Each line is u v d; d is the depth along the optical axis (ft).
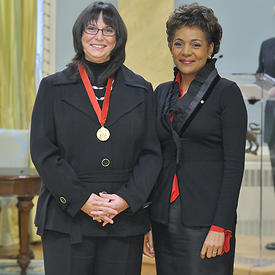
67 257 7.53
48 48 20.22
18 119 19.71
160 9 18.48
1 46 19.36
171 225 8.05
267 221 12.64
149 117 8.05
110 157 7.65
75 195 7.41
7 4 19.40
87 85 7.79
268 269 12.37
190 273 7.89
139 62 18.72
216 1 19.69
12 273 15.43
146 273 13.88
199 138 8.01
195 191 7.95
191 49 8.02
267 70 16.66
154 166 7.87
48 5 20.13
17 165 17.58
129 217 7.72
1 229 19.35
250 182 12.56
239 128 7.86
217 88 8.03
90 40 7.73
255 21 19.69
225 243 7.82
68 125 7.63
